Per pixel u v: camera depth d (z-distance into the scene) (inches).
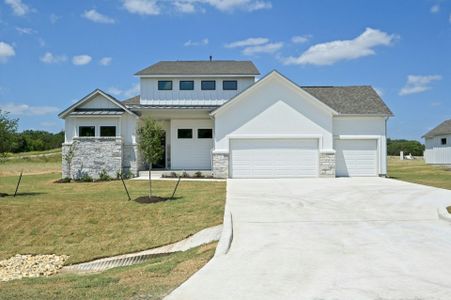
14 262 404.5
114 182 879.7
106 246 432.1
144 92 1096.8
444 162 1560.0
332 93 1087.6
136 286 241.8
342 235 361.7
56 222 508.1
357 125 992.9
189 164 1076.5
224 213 480.1
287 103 953.5
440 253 297.0
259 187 743.7
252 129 951.6
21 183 901.8
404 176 1053.8
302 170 954.1
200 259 306.7
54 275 355.9
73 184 869.2
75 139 970.7
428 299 205.9
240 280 239.5
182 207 540.7
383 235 359.3
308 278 242.4
